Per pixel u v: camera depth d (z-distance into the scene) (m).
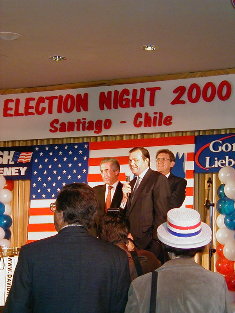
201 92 7.20
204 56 6.64
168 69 7.17
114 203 7.49
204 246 3.09
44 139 7.97
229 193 6.30
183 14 5.41
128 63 6.94
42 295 3.12
